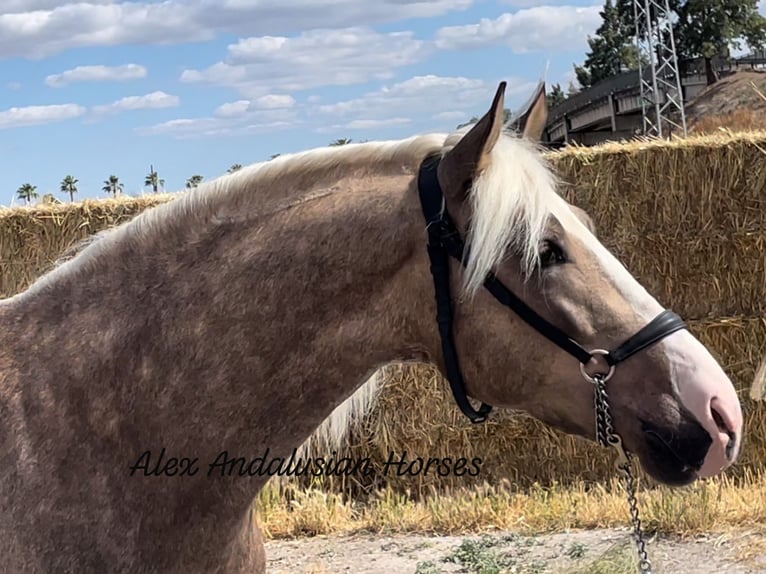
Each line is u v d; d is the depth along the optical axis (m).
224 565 2.25
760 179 6.50
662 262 6.64
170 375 2.15
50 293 2.27
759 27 40.09
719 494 5.85
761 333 6.61
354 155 2.24
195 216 2.24
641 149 6.56
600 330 2.06
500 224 2.00
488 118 1.99
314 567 5.21
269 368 2.16
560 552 5.18
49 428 2.11
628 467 2.15
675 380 2.02
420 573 4.96
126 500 2.12
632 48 49.06
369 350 2.18
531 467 6.82
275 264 2.16
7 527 2.04
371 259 2.14
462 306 2.10
